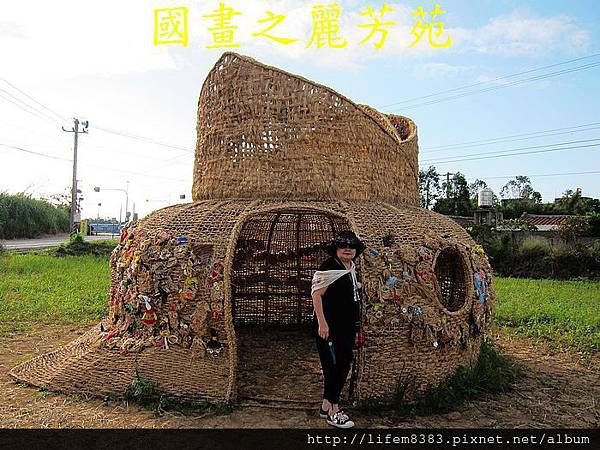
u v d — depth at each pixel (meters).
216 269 5.17
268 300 9.02
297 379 5.89
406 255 5.27
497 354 6.99
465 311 5.65
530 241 21.80
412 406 5.01
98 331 6.26
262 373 6.12
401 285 5.17
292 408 5.01
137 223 6.21
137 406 5.00
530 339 8.55
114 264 6.22
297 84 6.00
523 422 4.88
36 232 41.59
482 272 5.99
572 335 8.65
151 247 5.55
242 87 6.10
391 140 6.41
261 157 5.96
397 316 5.13
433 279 5.38
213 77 6.40
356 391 4.97
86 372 5.46
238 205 5.72
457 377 5.46
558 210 46.84
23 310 9.80
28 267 16.44
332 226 8.63
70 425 4.57
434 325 5.24
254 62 6.10
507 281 17.31
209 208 5.80
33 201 42.00
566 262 20.23
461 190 43.34
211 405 4.96
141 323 5.55
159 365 5.27
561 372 6.68
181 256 5.34
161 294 5.39
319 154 5.90
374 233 5.32
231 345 5.09
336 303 4.70
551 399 5.57
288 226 8.82
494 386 5.72
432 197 46.00
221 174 6.15
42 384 5.52
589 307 11.38
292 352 7.11
